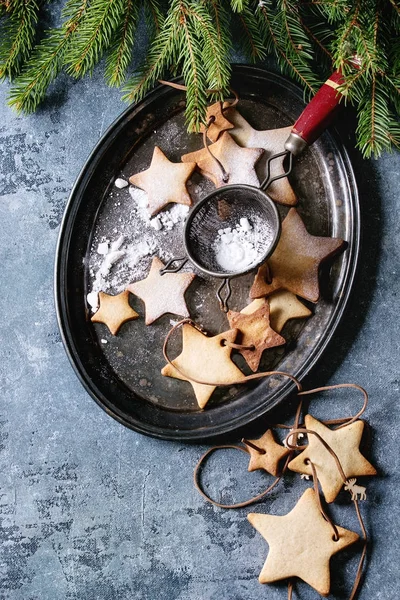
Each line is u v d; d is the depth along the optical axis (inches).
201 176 29.2
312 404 29.5
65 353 30.6
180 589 30.0
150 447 30.3
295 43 27.1
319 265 28.1
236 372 28.3
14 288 30.8
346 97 25.9
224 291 29.0
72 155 30.6
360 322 29.5
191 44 26.5
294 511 28.7
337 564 29.3
